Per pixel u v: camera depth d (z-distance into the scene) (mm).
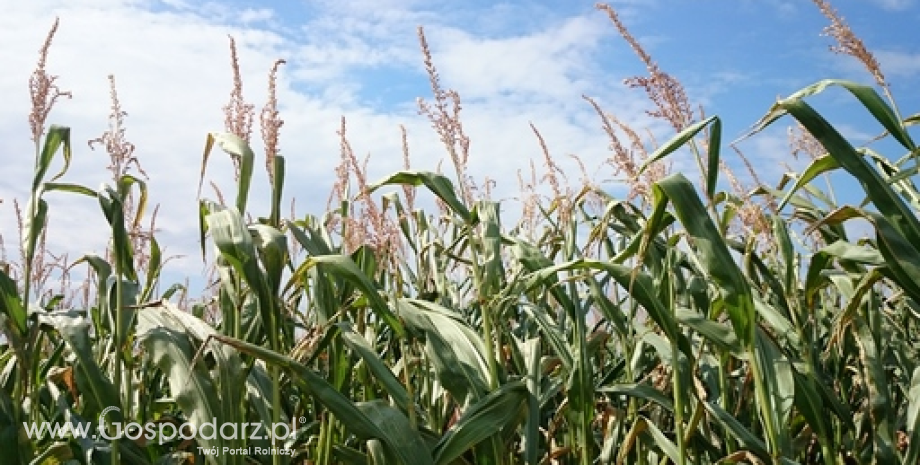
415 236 3561
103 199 2475
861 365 3115
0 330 2457
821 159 2531
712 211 2488
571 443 2939
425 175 2746
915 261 2225
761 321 3232
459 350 2666
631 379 2971
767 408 2377
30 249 2529
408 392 2551
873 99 2361
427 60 2840
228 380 2191
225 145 2617
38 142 2584
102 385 2396
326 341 2645
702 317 2588
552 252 3715
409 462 2209
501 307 2748
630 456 3178
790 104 2307
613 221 3445
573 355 2900
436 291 3654
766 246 3287
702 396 2582
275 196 2740
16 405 2504
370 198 2865
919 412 2547
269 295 2314
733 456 2557
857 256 2447
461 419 2375
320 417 3000
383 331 3539
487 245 2723
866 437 2973
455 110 2846
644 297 2453
